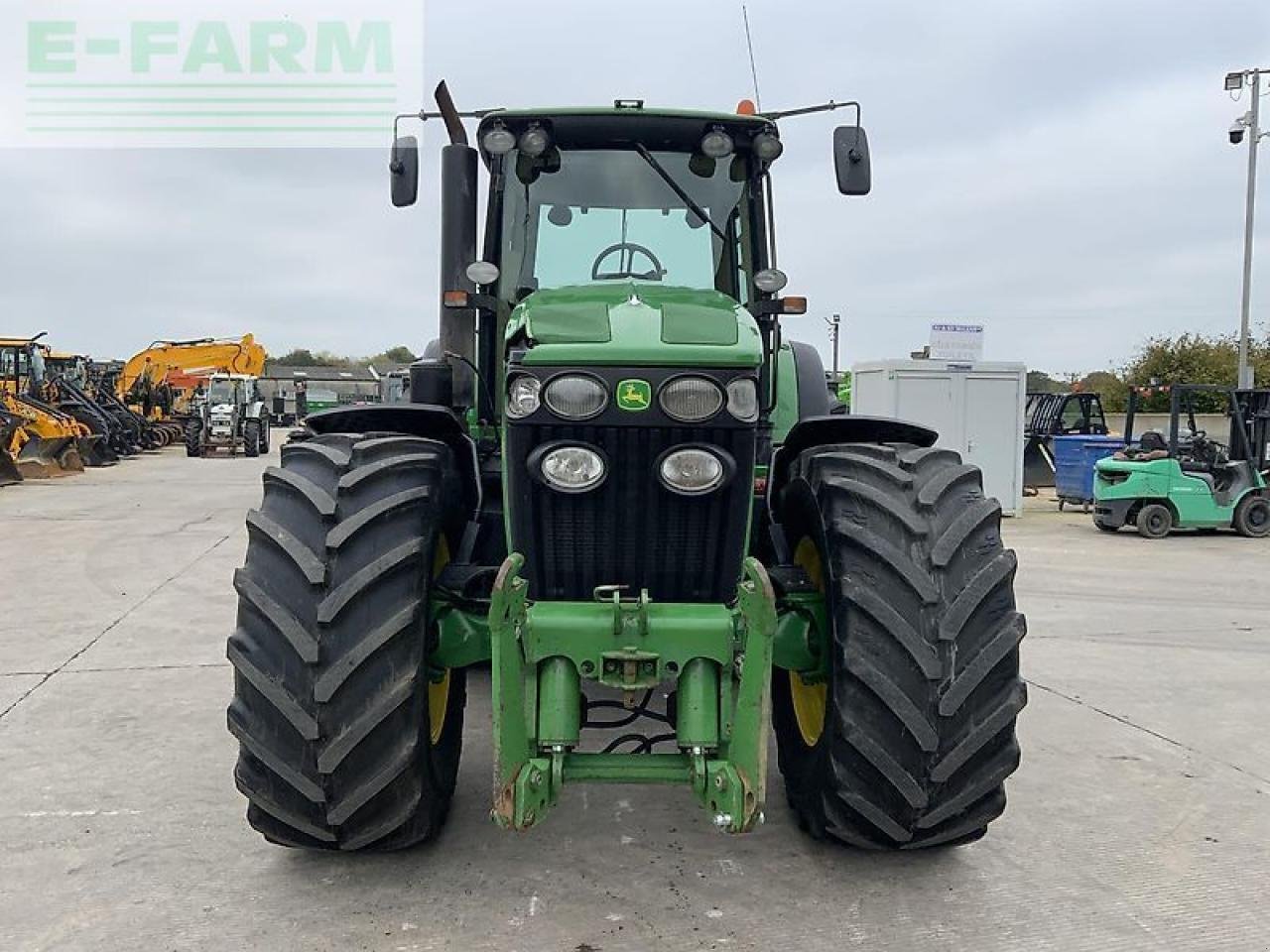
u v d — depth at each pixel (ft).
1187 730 15.19
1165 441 44.60
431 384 11.95
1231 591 27.76
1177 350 109.60
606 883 9.94
